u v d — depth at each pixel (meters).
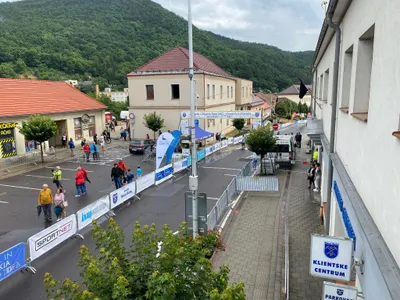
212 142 35.19
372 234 3.78
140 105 34.22
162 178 19.06
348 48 6.61
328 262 4.91
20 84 29.47
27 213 13.71
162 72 32.84
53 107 28.61
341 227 6.97
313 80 22.33
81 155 26.55
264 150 20.17
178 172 21.45
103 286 3.99
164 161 22.86
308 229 12.15
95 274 4.04
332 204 8.50
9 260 8.67
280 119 68.12
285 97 79.25
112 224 5.08
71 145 26.16
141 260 4.52
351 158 5.90
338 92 7.82
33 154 24.61
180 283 4.14
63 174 20.50
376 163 3.99
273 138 20.31
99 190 17.12
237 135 40.88
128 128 37.41
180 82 32.50
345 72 7.29
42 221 12.83
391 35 3.47
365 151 4.65
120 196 14.67
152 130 32.88
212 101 34.75
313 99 22.19
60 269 9.34
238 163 24.80
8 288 8.42
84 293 3.71
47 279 4.02
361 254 4.50
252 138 20.19
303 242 11.04
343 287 4.66
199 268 4.41
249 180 16.98
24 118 24.91
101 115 34.34
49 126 22.81
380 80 3.88
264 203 15.30
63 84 34.69
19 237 11.41
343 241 4.79
